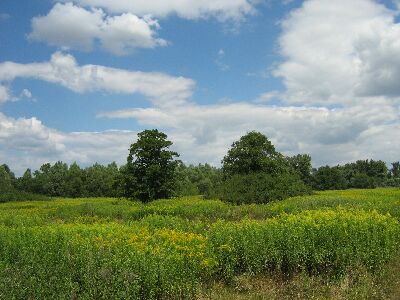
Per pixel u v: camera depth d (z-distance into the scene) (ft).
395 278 33.96
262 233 36.11
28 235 38.88
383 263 35.94
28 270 27.58
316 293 31.35
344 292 31.09
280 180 112.98
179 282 29.37
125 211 82.43
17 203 136.05
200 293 30.27
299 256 34.71
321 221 39.78
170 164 135.44
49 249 32.48
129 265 28.09
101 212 82.53
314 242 35.42
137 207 85.81
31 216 73.15
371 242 36.11
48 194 287.48
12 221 65.00
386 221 42.78
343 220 40.34
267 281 33.83
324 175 268.41
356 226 37.73
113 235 38.47
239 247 34.81
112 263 28.17
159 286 28.58
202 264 31.40
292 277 34.88
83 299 25.66
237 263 34.68
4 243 35.73
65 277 26.61
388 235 37.93
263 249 34.40
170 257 29.60
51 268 27.91
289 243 34.88
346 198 90.02
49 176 296.92
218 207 79.71
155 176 131.34
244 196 106.01
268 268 35.40
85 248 31.32
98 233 39.99
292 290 32.09
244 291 32.50
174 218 60.18
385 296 30.50
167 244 33.78
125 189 132.98
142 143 132.87
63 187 285.64
